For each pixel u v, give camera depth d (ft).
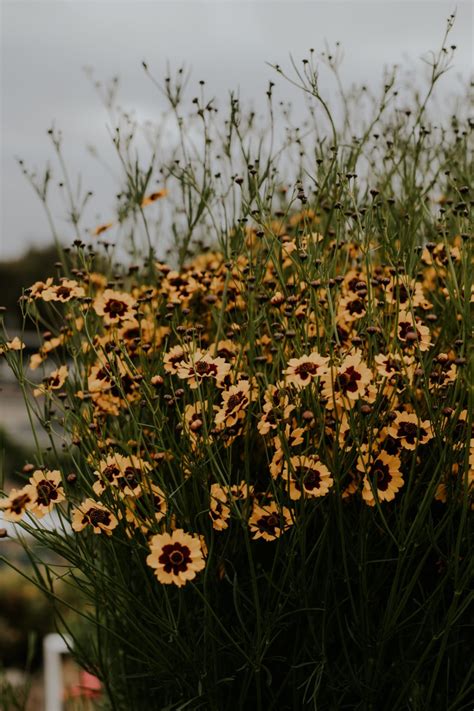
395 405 3.28
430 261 3.43
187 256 3.98
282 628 3.18
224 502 3.16
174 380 3.48
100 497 3.16
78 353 3.50
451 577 3.09
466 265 3.22
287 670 3.25
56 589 7.86
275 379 3.42
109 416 3.65
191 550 3.01
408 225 3.58
